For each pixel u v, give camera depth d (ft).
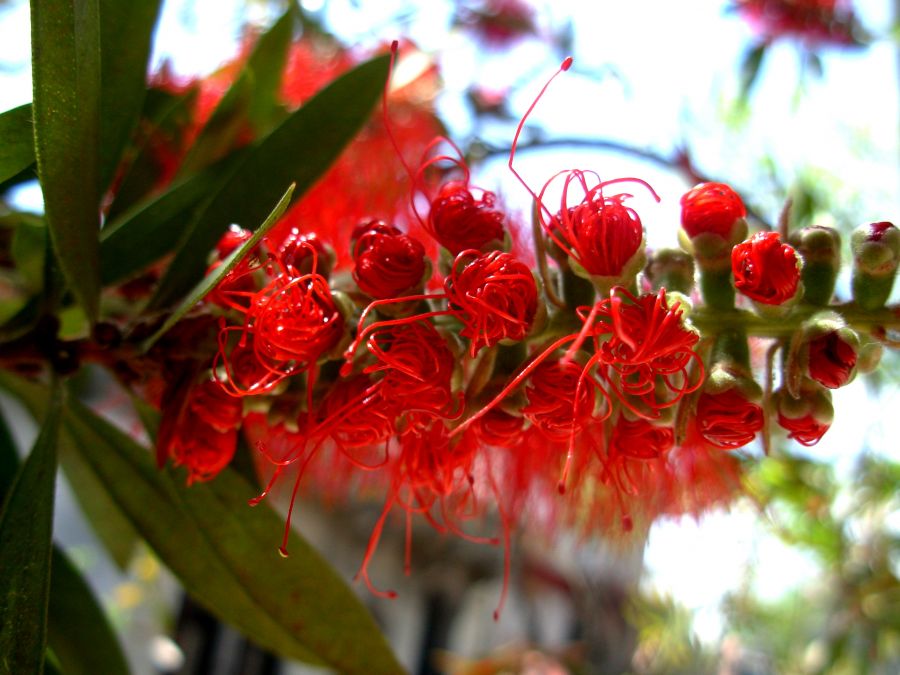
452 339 0.29
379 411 0.28
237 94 0.42
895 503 0.79
